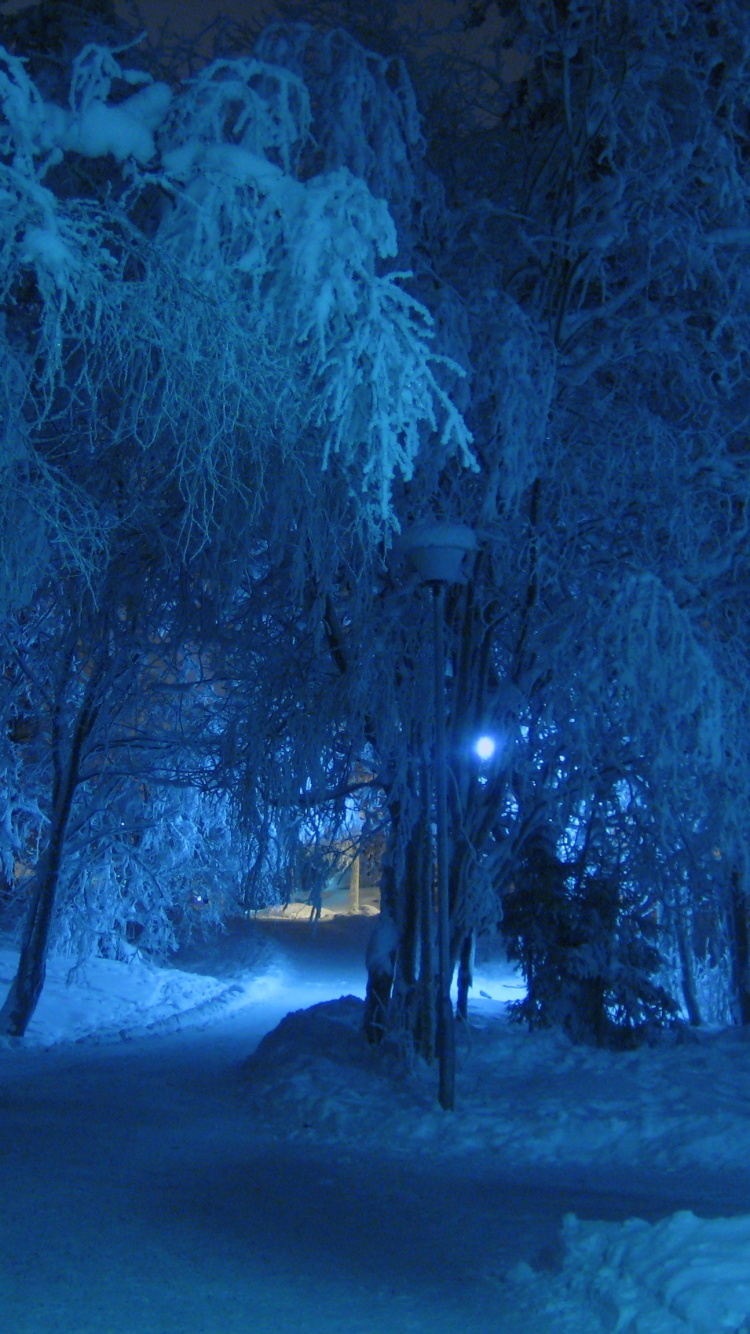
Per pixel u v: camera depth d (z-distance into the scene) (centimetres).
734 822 978
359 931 3147
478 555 1062
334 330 693
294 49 895
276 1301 484
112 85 928
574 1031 1187
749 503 1033
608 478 1025
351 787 1129
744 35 1004
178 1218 620
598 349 1054
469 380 947
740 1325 398
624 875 1240
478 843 1098
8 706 1533
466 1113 903
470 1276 521
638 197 1035
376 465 723
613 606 930
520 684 1066
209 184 678
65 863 1661
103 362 711
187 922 2128
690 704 909
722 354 1080
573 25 1077
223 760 1191
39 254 581
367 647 1009
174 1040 1583
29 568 679
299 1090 985
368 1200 678
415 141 942
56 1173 719
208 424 705
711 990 1697
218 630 1134
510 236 1119
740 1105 894
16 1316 452
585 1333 435
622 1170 782
